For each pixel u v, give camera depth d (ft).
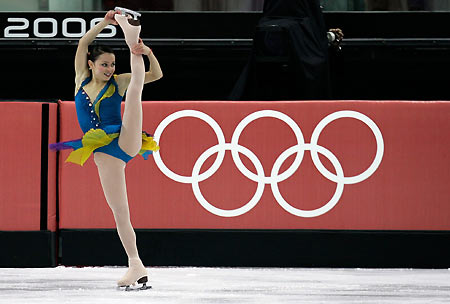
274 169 67.92
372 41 106.93
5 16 110.01
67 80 110.63
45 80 110.63
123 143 53.31
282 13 92.17
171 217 68.18
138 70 52.85
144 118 68.33
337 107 68.08
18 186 68.13
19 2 112.37
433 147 67.97
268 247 67.77
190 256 67.97
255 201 67.87
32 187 68.18
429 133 68.03
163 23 111.34
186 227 68.13
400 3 112.06
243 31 111.14
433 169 67.92
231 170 68.03
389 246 67.72
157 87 110.93
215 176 67.97
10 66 109.60
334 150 67.92
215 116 68.18
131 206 68.23
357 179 67.87
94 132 52.65
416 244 67.67
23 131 68.18
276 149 67.97
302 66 89.30
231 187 68.03
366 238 67.72
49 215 68.23
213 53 108.47
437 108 68.13
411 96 110.63
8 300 47.98
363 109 68.08
